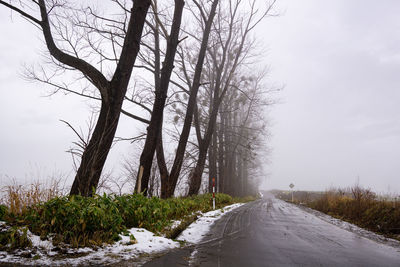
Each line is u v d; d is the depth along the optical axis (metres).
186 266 3.90
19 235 3.88
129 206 6.00
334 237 7.37
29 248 3.76
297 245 5.91
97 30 10.63
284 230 8.15
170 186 14.88
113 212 5.02
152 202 6.77
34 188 5.44
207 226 8.50
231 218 10.84
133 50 8.07
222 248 5.34
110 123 7.53
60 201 4.43
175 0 12.43
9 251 3.59
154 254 4.47
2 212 4.51
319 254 5.09
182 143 15.47
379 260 4.88
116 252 4.26
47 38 7.34
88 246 4.23
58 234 4.18
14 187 5.24
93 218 4.48
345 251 5.53
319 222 10.88
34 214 4.30
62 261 3.50
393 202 11.00
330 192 18.97
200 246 5.50
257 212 14.14
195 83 16.03
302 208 19.66
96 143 7.24
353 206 12.98
